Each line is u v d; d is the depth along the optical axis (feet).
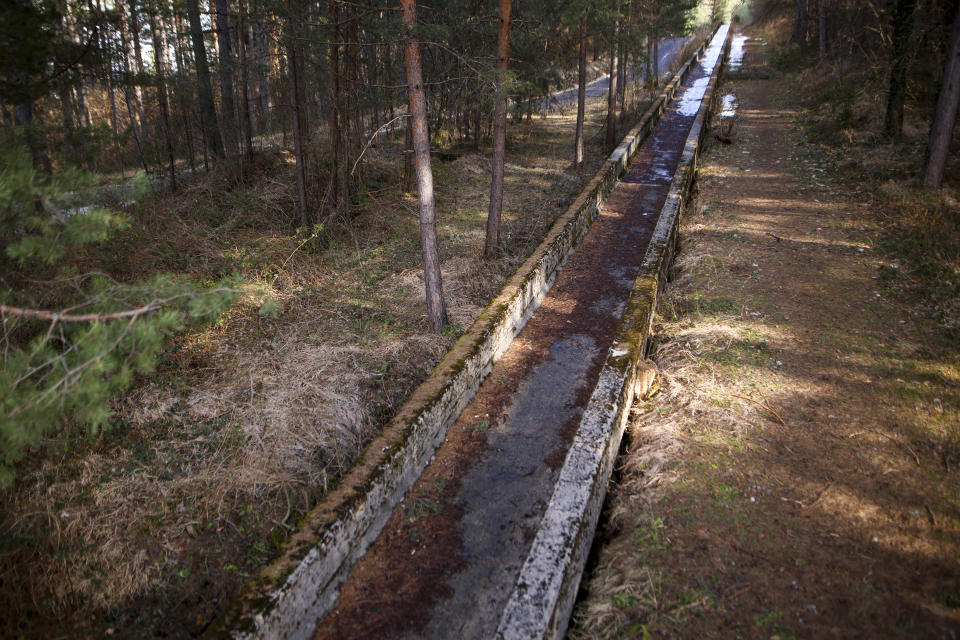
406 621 15.31
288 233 37.83
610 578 15.76
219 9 45.09
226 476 19.74
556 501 16.98
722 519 17.02
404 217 44.98
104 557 17.01
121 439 20.98
